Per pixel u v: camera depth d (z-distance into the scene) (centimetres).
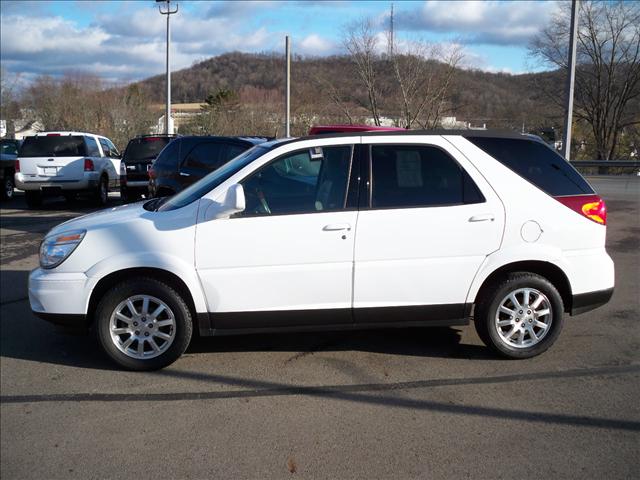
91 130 3997
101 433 409
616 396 442
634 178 1972
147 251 489
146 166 1612
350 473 355
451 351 538
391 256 490
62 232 509
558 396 443
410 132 512
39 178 1594
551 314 506
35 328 630
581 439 384
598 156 3334
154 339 503
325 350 547
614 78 3191
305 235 486
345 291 493
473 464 360
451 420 412
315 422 415
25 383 491
